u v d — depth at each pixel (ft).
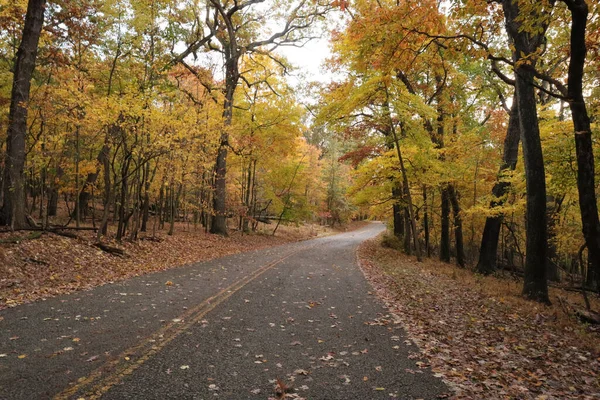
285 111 78.13
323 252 65.57
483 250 53.47
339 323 20.43
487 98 68.74
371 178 60.49
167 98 46.83
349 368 14.16
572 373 15.17
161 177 55.88
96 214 80.89
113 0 43.70
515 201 53.31
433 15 23.90
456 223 65.16
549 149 38.58
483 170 61.46
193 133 46.47
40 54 47.37
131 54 45.93
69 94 39.24
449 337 18.86
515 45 30.60
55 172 52.65
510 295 33.06
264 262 47.34
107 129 42.24
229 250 61.93
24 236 34.53
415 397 11.94
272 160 87.76
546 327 22.74
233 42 74.49
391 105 50.80
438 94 64.90
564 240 58.08
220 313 21.29
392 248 79.46
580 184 22.66
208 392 11.69
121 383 12.00
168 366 13.55
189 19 63.10
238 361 14.37
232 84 73.51
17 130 37.17
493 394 12.54
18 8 41.81
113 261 37.76
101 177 64.34
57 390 11.34
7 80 49.03
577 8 19.83
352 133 67.46
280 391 11.87
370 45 27.35
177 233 68.28
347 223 206.59
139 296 24.79
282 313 22.02
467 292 33.01
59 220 62.64
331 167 171.94
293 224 132.05
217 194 77.46
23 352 14.29
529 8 20.51
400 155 55.52
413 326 20.43
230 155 81.00
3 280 25.71
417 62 48.91
